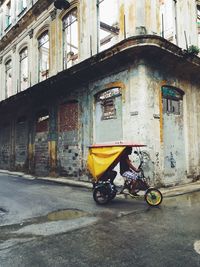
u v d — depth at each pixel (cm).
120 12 1016
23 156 1689
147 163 885
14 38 1909
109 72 1050
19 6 1853
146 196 666
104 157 690
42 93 1448
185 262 341
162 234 447
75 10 1306
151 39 866
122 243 409
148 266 332
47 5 1488
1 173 1714
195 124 1155
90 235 447
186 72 1108
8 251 383
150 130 911
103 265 337
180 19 1161
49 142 1416
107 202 682
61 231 471
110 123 1048
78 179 1196
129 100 953
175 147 1045
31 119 1602
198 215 567
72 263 343
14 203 725
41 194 862
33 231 475
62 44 1377
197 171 1136
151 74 946
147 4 962
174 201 715
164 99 1021
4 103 1805
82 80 1189
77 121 1226
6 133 1959
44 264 340
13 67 1909
